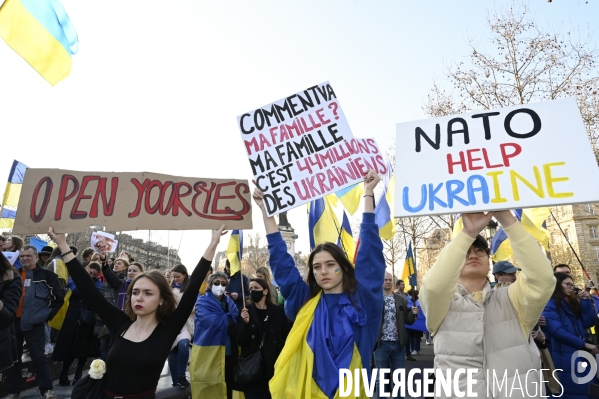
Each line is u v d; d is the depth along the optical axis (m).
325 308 2.89
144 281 3.23
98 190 3.80
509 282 5.41
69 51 5.54
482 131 2.87
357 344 2.82
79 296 7.23
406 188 2.85
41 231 3.58
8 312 4.19
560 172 2.59
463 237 2.65
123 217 3.78
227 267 8.97
